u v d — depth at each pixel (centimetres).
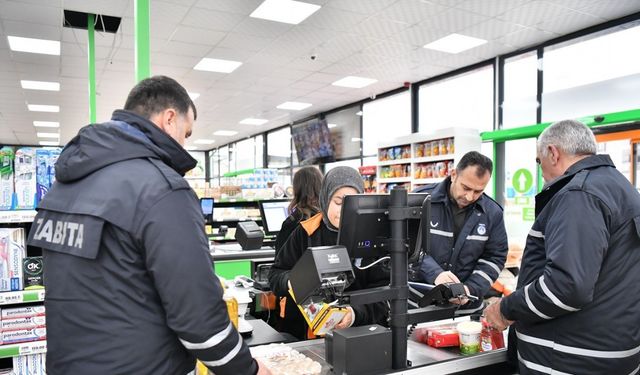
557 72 647
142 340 108
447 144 635
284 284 188
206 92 968
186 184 115
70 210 111
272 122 1351
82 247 107
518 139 571
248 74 827
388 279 173
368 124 1047
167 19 566
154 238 105
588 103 605
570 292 131
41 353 215
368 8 539
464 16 561
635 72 552
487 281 229
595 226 135
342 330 139
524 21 577
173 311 105
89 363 107
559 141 158
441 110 859
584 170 149
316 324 148
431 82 866
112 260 107
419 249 143
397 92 951
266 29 603
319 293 128
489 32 617
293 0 519
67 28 588
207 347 107
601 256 135
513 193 583
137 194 107
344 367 133
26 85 880
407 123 935
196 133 1568
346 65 773
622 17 559
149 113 124
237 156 1773
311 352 160
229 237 614
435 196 244
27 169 222
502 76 728
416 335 178
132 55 693
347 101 1070
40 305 223
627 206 144
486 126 770
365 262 145
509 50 698
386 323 170
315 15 559
